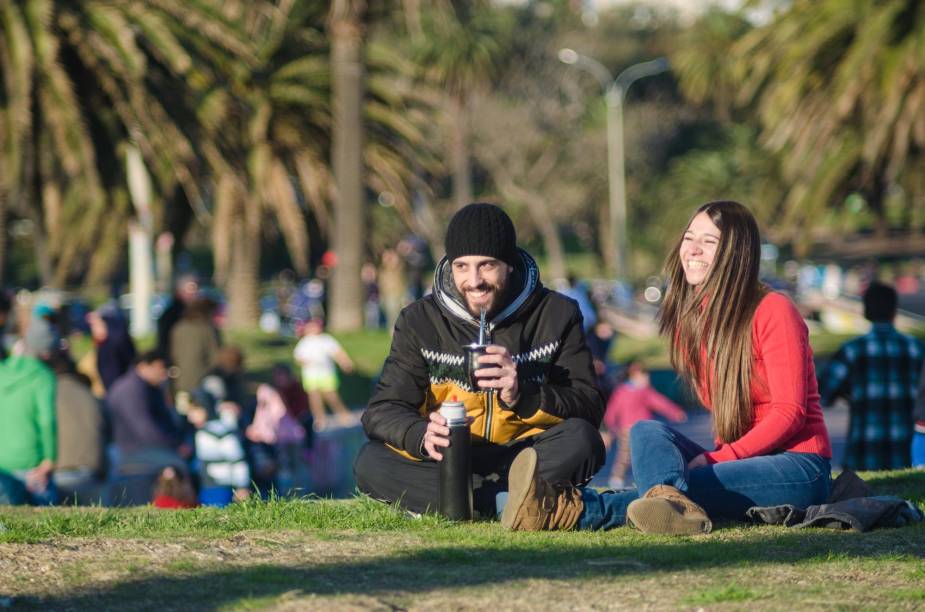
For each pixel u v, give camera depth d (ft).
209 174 123.44
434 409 30.68
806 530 28.68
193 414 59.26
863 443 46.11
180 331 82.48
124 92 101.65
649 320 233.76
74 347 134.10
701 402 30.83
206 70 113.70
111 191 107.45
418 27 145.18
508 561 24.89
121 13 102.22
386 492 31.35
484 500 30.53
